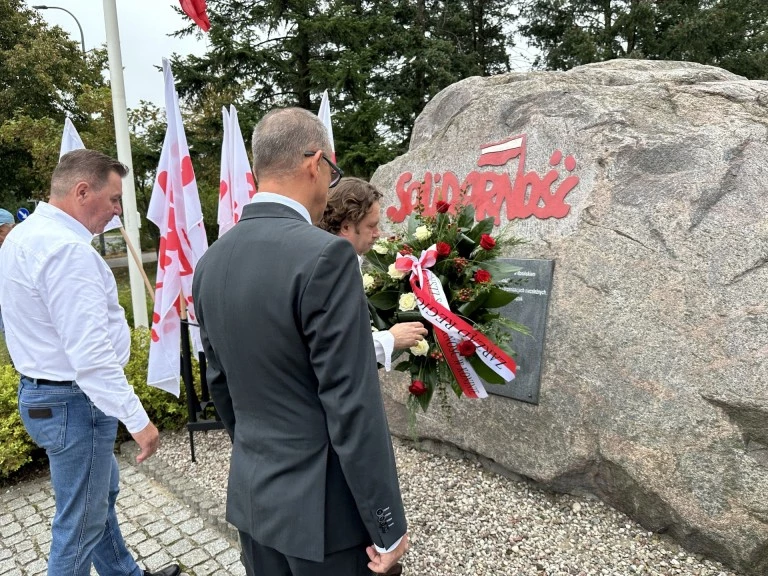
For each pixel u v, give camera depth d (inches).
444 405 101.6
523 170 119.4
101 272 82.4
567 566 95.7
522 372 114.0
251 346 50.9
